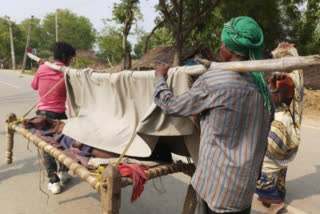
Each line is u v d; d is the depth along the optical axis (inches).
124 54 717.9
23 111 343.3
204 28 609.3
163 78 81.2
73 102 127.8
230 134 68.4
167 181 165.6
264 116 71.9
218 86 68.0
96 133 103.1
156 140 92.0
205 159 71.7
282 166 133.3
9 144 141.8
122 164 87.4
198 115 83.4
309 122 347.6
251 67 63.4
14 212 129.0
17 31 2133.4
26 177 164.1
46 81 139.6
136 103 96.4
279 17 532.7
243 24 68.6
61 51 139.6
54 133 124.3
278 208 136.0
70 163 92.7
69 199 141.8
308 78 502.9
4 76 948.0
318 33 535.5
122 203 140.3
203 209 80.0
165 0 567.8
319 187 166.2
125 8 692.7
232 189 68.9
